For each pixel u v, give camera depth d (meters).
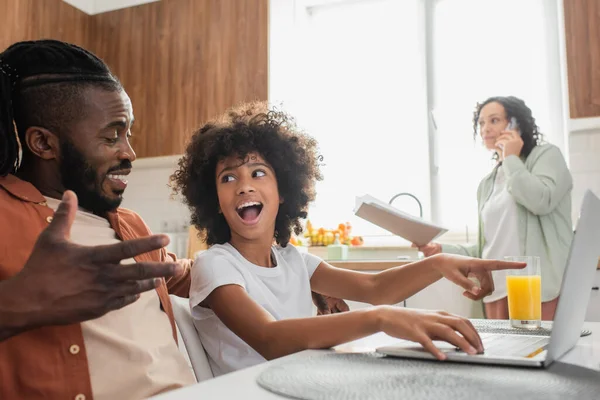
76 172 0.87
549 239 2.20
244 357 0.98
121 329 0.85
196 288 0.98
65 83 0.86
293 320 0.81
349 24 3.62
